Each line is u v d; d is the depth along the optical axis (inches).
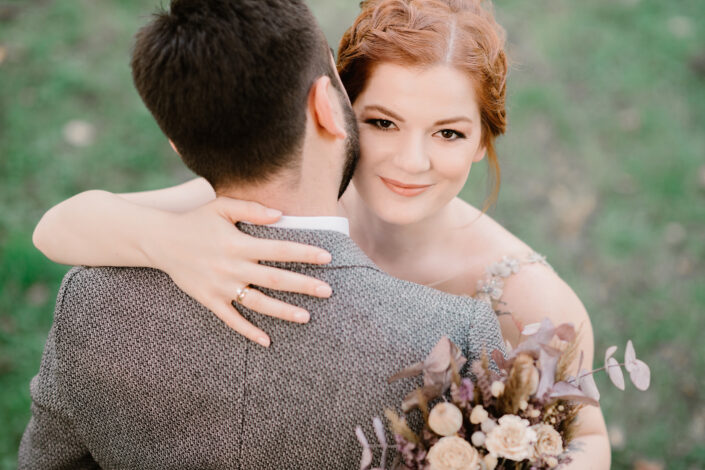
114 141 151.6
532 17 189.6
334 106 45.3
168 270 45.8
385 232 74.1
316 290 43.1
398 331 44.6
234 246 43.9
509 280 71.1
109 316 46.8
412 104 54.6
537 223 146.3
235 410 45.5
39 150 146.8
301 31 42.3
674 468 112.5
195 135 43.0
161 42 41.8
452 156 58.0
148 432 47.9
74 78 159.3
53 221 53.0
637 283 137.5
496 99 57.7
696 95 173.0
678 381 123.1
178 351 45.6
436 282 74.9
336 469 45.9
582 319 70.8
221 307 44.1
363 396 44.4
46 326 122.3
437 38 53.4
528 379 41.9
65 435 52.2
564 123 163.6
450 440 41.3
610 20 190.2
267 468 46.4
